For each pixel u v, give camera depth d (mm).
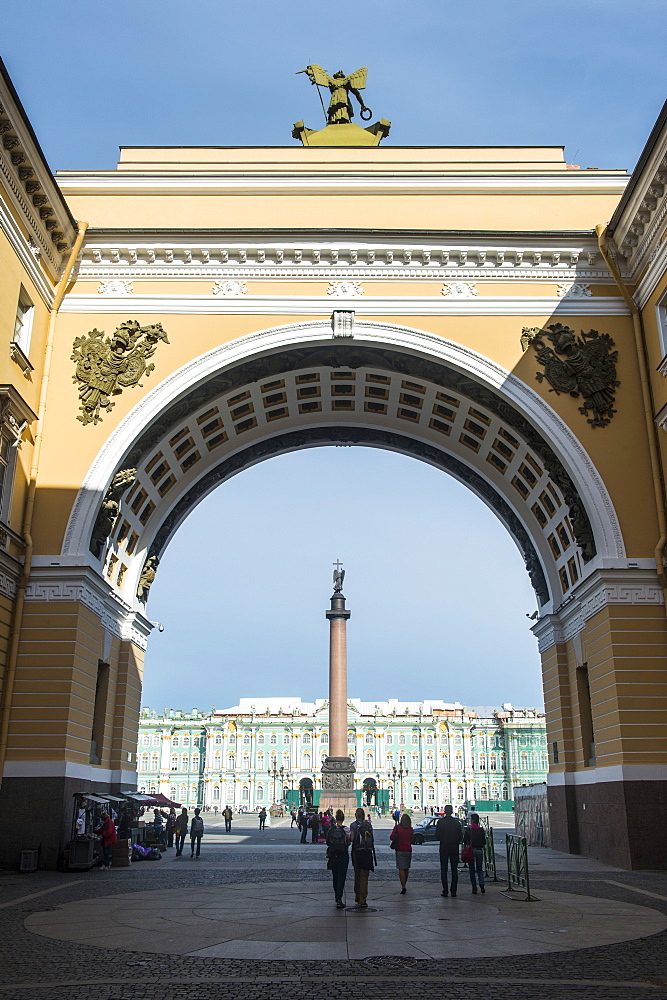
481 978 10109
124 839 26188
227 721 121438
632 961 11109
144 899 17250
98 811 27156
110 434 26828
